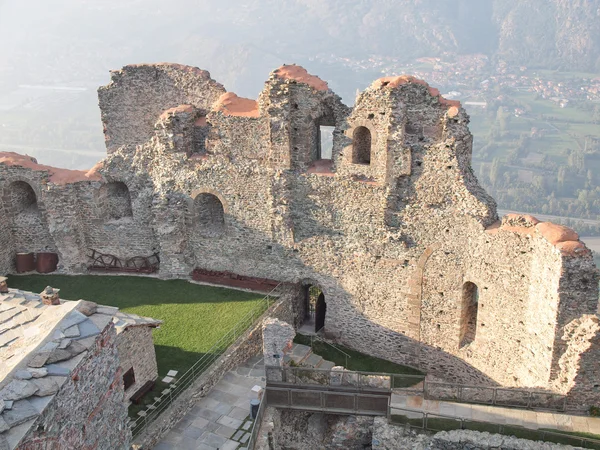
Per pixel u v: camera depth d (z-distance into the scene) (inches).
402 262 1106.1
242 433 913.5
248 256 1254.3
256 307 1181.7
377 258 1125.1
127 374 917.8
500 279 997.8
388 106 1044.5
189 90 1325.0
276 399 941.8
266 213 1206.3
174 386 968.3
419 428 867.4
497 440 820.0
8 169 1278.3
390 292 1135.0
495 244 990.4
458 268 1056.8
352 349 1207.6
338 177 1133.7
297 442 986.7
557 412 871.1
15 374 478.6
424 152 1059.9
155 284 1280.8
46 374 488.4
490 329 1037.8
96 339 546.6
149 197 1296.8
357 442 938.7
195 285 1273.4
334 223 1170.0
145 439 859.4
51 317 567.2
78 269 1333.7
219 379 1029.2
